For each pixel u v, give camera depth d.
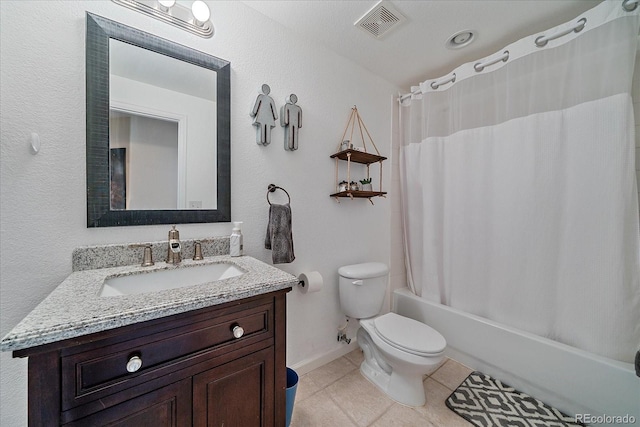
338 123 1.74
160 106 1.09
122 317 0.58
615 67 1.16
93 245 0.96
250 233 1.35
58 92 0.90
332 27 1.48
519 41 1.44
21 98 0.85
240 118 1.31
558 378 1.29
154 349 0.64
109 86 0.98
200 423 0.71
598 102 1.22
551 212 1.37
